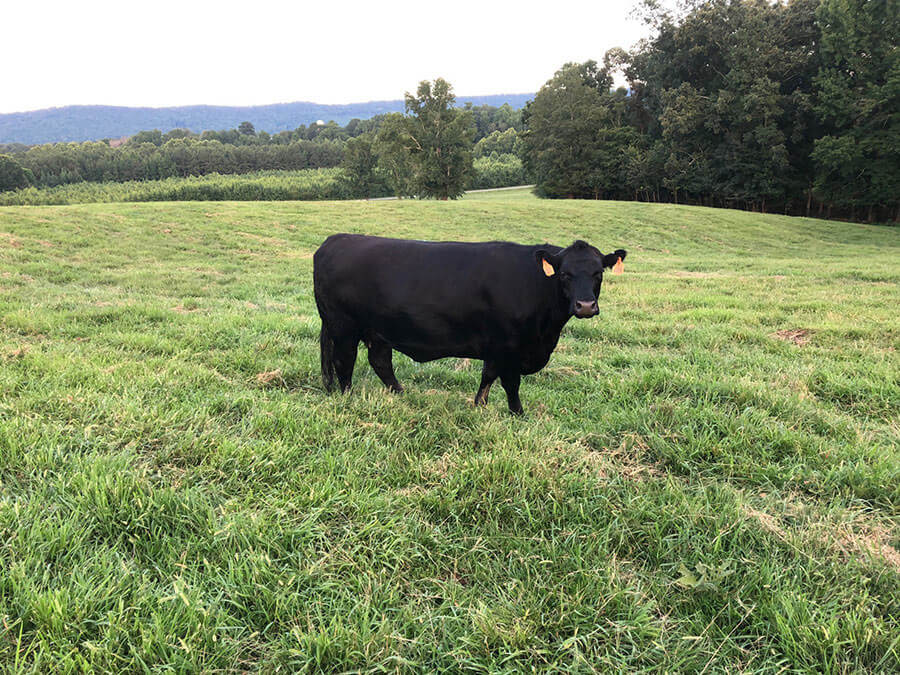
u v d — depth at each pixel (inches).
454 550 106.3
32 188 4557.1
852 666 82.2
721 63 1787.6
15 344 227.3
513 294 175.8
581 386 220.7
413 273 182.2
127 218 813.9
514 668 80.0
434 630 86.9
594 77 2433.6
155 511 106.0
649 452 153.2
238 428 153.1
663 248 984.9
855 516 120.5
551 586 95.9
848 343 279.1
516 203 1327.5
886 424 179.6
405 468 134.3
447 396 199.3
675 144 1847.9
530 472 129.3
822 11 1501.0
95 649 74.5
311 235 864.3
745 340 301.0
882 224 1667.1
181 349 241.4
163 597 84.4
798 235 1151.0
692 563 103.9
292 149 6801.2
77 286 434.9
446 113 2006.6
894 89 1359.5
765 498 126.9
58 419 144.2
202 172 6496.1
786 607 90.0
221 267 591.5
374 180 3531.0
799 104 1601.9
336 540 106.0
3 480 116.2
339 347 201.9
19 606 81.7
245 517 107.3
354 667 79.7
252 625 85.4
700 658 84.4
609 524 113.0
